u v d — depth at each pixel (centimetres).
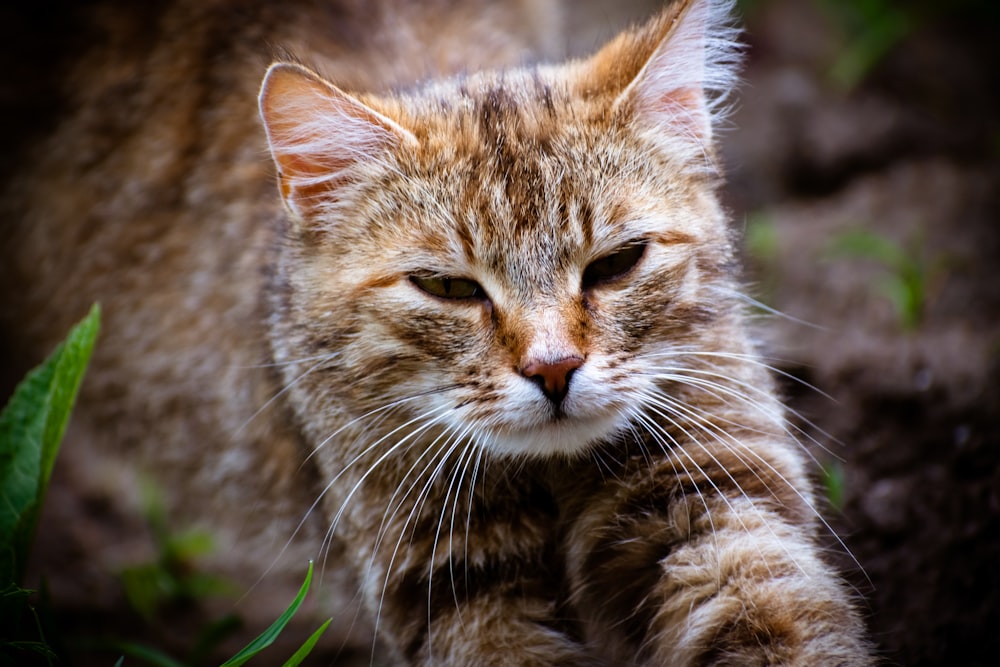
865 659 343
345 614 473
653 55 385
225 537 559
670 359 384
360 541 408
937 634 412
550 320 358
